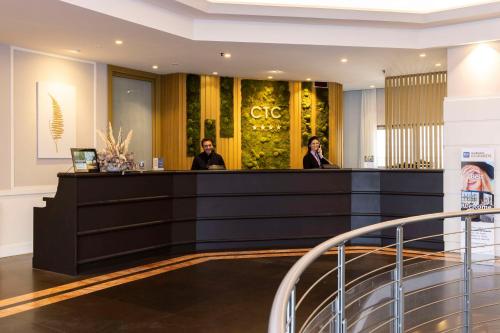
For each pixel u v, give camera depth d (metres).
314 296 4.89
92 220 5.92
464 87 7.25
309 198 7.59
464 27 7.12
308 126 10.62
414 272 5.71
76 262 5.72
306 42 7.25
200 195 7.27
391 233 7.59
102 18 5.88
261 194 7.42
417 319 5.36
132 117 9.33
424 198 7.39
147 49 7.57
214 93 9.97
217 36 7.07
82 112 8.27
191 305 4.59
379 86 11.69
